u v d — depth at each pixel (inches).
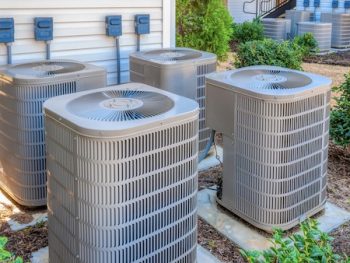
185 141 87.3
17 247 110.3
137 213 83.2
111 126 78.5
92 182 80.0
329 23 466.0
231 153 121.6
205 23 270.1
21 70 129.7
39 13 155.4
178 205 89.0
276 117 108.4
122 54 181.6
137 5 181.5
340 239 114.8
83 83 127.6
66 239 89.7
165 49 178.2
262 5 625.9
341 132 164.2
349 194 140.9
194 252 95.8
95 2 168.9
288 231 117.6
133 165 80.6
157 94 100.3
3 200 134.5
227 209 127.9
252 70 132.3
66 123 82.5
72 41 165.9
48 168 92.6
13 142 126.9
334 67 382.0
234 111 117.3
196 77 158.7
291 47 250.1
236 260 106.9
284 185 113.7
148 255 86.6
